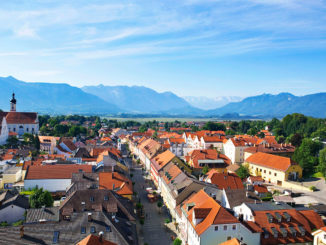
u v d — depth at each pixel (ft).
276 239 214.48
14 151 494.18
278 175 396.57
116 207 236.02
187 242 232.94
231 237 207.31
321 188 362.33
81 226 194.90
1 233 181.16
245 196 271.28
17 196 270.67
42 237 184.55
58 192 328.49
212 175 328.90
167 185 319.68
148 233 251.19
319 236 203.72
